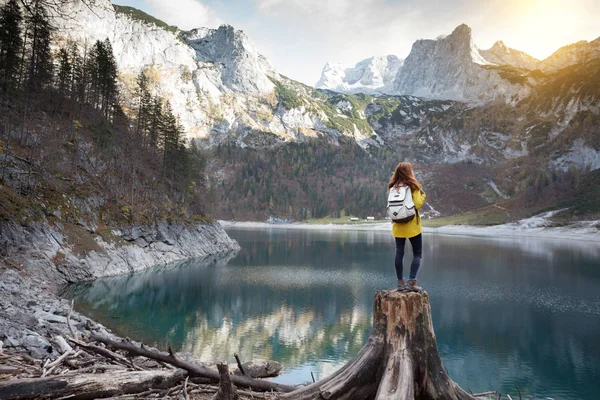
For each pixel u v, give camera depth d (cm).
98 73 7381
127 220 5009
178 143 8169
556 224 13875
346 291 3797
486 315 2939
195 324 2548
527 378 1847
